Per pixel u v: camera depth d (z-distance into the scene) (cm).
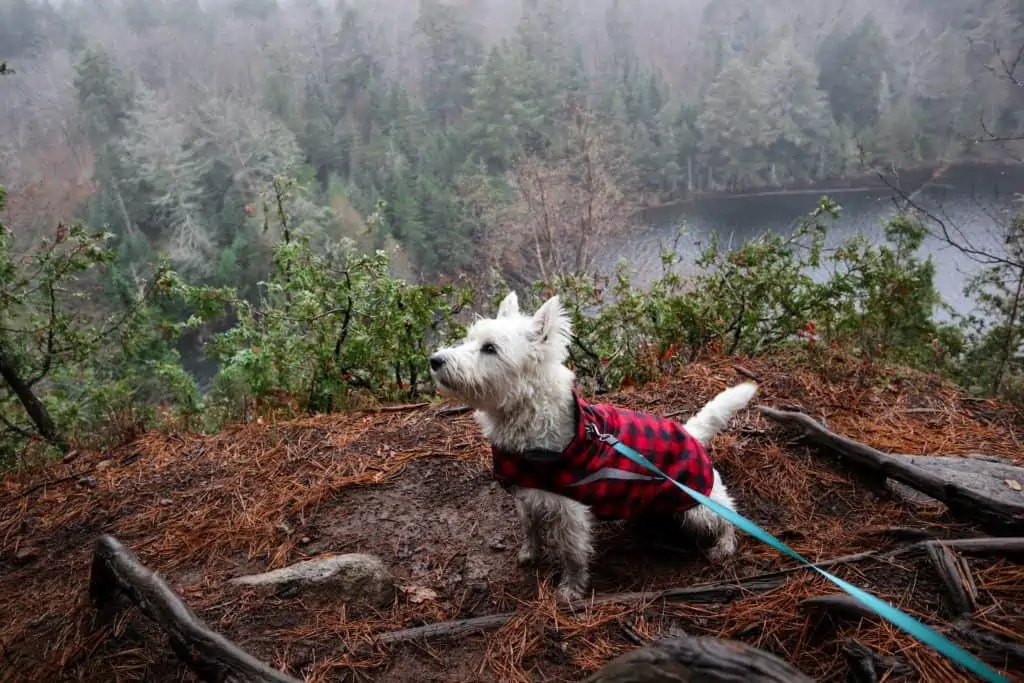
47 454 561
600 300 700
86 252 816
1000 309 861
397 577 346
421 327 624
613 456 320
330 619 313
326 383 607
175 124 4291
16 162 3559
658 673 135
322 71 6550
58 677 288
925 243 1753
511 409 331
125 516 403
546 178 2172
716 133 3700
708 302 673
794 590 308
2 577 359
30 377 873
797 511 373
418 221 2770
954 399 494
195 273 3319
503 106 3528
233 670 250
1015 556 299
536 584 340
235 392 662
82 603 322
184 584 340
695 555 352
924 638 182
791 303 659
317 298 627
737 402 385
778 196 3391
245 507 402
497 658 291
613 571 348
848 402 488
